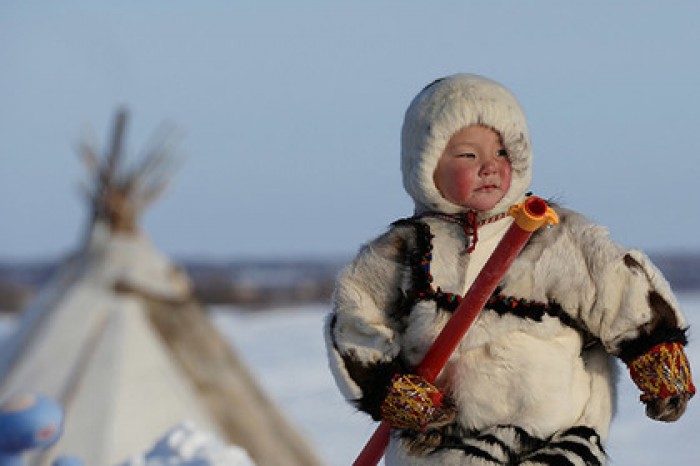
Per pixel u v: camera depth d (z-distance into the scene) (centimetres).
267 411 2089
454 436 538
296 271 13788
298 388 5234
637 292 522
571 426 532
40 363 1980
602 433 542
